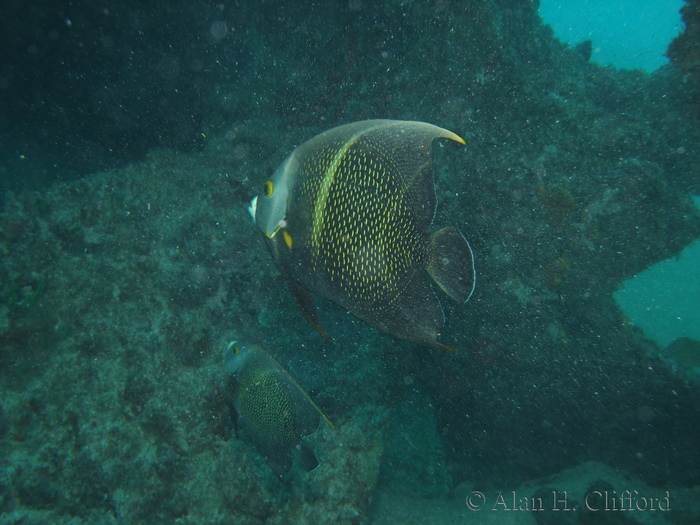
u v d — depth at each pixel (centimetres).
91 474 101
